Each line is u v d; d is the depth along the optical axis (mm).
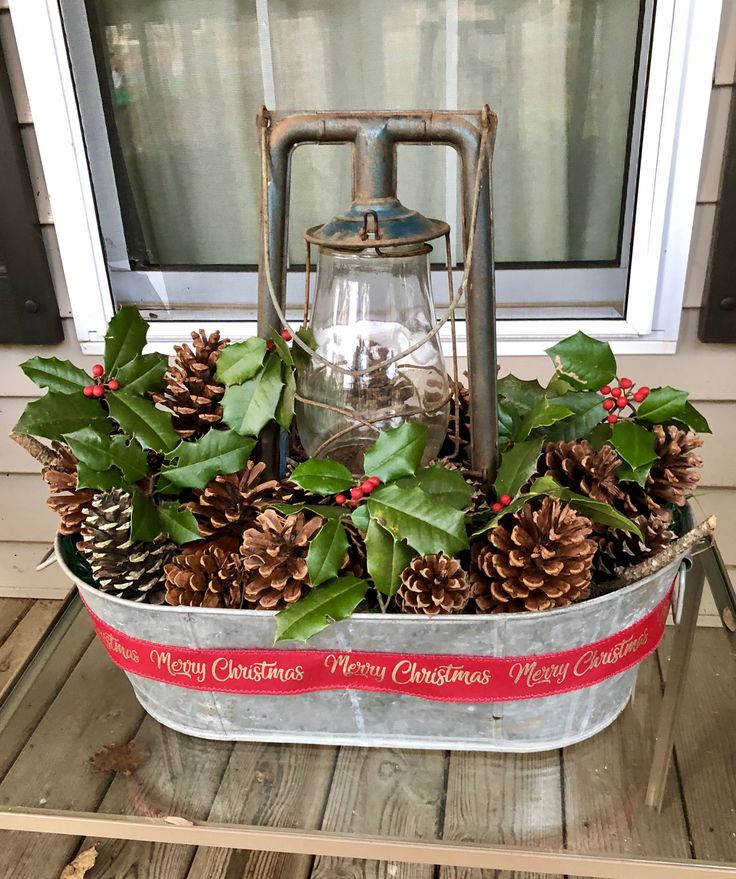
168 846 1096
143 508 649
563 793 701
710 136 998
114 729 777
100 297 1130
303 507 626
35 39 983
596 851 656
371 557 603
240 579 645
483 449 678
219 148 1076
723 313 1062
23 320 1142
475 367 646
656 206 1020
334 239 586
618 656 668
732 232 1017
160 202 1110
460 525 598
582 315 1115
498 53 1002
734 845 658
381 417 650
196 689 690
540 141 1049
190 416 726
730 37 948
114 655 710
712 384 1136
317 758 736
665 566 635
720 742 750
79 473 640
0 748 760
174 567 643
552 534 594
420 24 990
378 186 589
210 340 757
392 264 658
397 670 648
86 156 1062
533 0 966
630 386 720
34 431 657
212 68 1027
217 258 1147
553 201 1083
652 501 678
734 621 805
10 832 1112
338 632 628
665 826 673
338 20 994
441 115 574
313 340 659
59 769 738
